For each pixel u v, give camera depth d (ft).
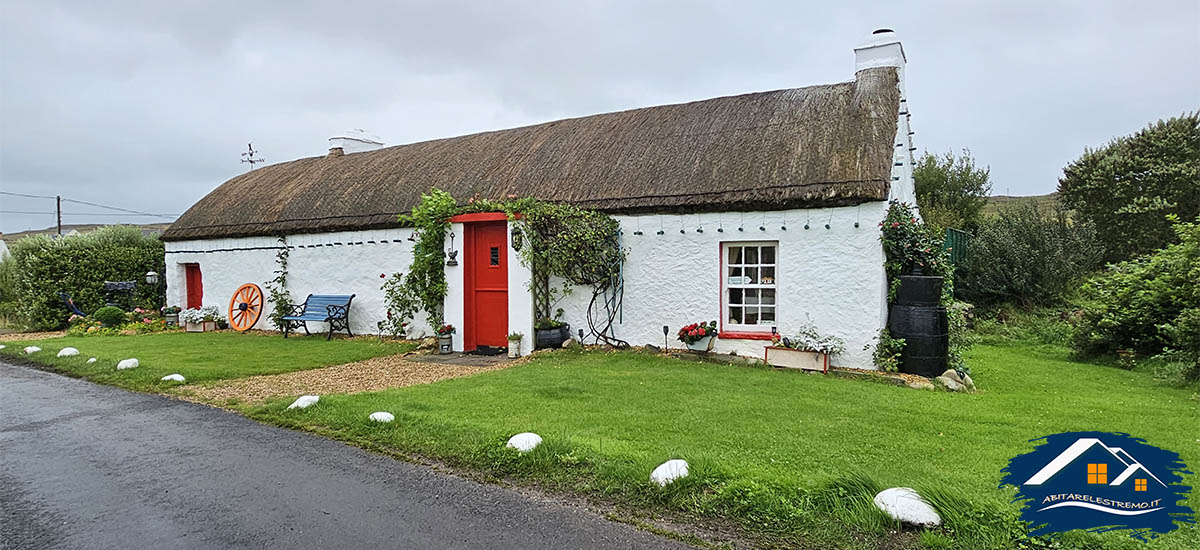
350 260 43.73
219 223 51.24
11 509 12.65
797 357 28.76
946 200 73.31
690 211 32.17
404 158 50.01
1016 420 19.20
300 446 16.57
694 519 11.64
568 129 45.01
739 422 18.42
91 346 36.99
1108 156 75.97
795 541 10.71
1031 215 57.06
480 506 12.50
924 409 20.63
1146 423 19.17
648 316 33.53
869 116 32.35
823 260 29.40
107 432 18.17
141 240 59.88
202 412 20.48
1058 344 42.70
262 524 11.80
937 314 27.50
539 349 33.91
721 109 39.60
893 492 11.41
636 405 20.66
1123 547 9.96
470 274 35.78
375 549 10.71
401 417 18.12
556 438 15.34
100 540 11.20
